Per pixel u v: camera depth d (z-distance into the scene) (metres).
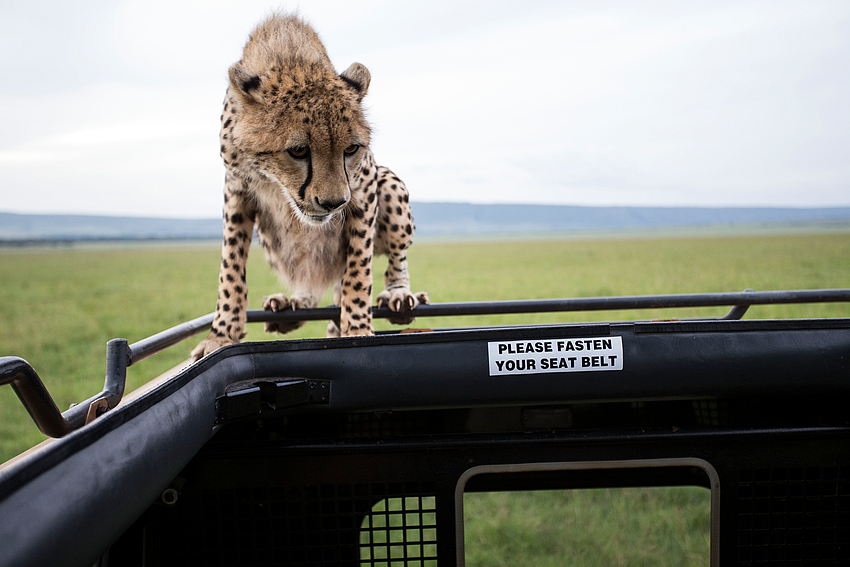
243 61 2.60
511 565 3.40
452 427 1.35
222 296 2.42
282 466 1.28
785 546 1.33
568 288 16.09
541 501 4.23
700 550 3.44
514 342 1.29
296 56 2.47
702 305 2.03
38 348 11.20
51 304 18.52
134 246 88.44
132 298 19.55
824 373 1.31
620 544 3.61
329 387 1.30
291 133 2.37
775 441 1.31
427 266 26.67
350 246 2.62
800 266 23.48
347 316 2.53
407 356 1.29
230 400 1.21
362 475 1.29
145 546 1.28
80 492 0.81
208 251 62.97
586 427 1.35
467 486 1.50
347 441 1.29
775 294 2.04
